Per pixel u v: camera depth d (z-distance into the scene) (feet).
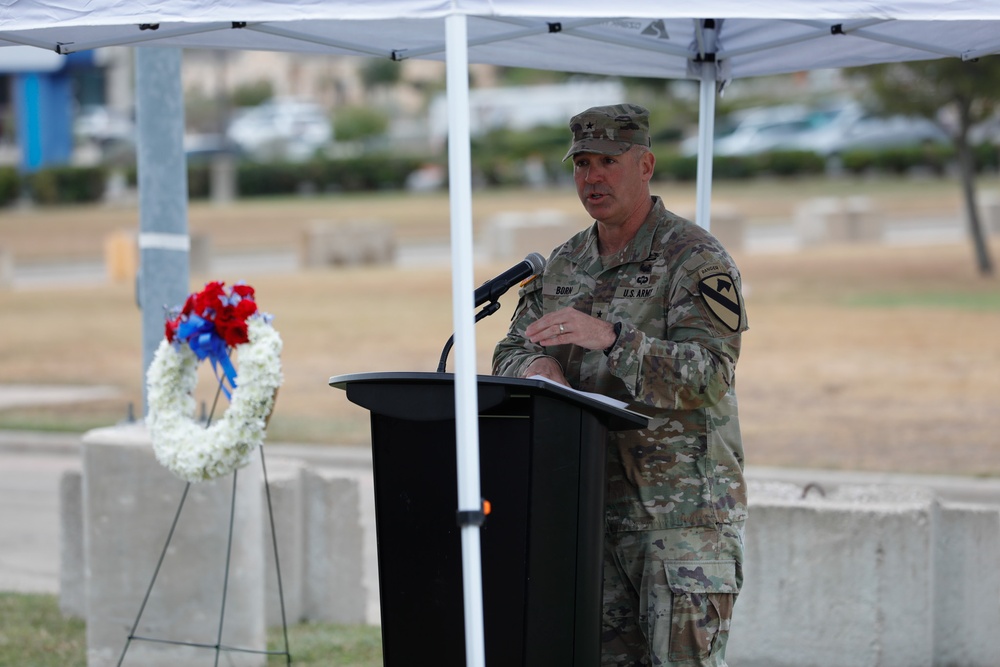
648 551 26.71
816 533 38.22
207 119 420.36
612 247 27.71
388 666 25.67
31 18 24.02
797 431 78.64
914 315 122.21
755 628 38.75
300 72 575.38
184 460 31.12
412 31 34.27
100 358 111.86
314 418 85.20
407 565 25.21
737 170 298.97
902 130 304.09
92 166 292.61
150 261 42.80
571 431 23.97
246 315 31.22
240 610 39.32
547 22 32.42
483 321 122.42
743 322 26.00
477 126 385.70
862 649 38.01
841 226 195.11
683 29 35.99
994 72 140.46
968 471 67.51
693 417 26.73
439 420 24.09
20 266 195.72
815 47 35.88
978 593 39.22
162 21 23.08
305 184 313.12
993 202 202.80
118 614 39.50
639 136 26.86
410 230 233.35
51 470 74.59
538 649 24.23
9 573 53.42
